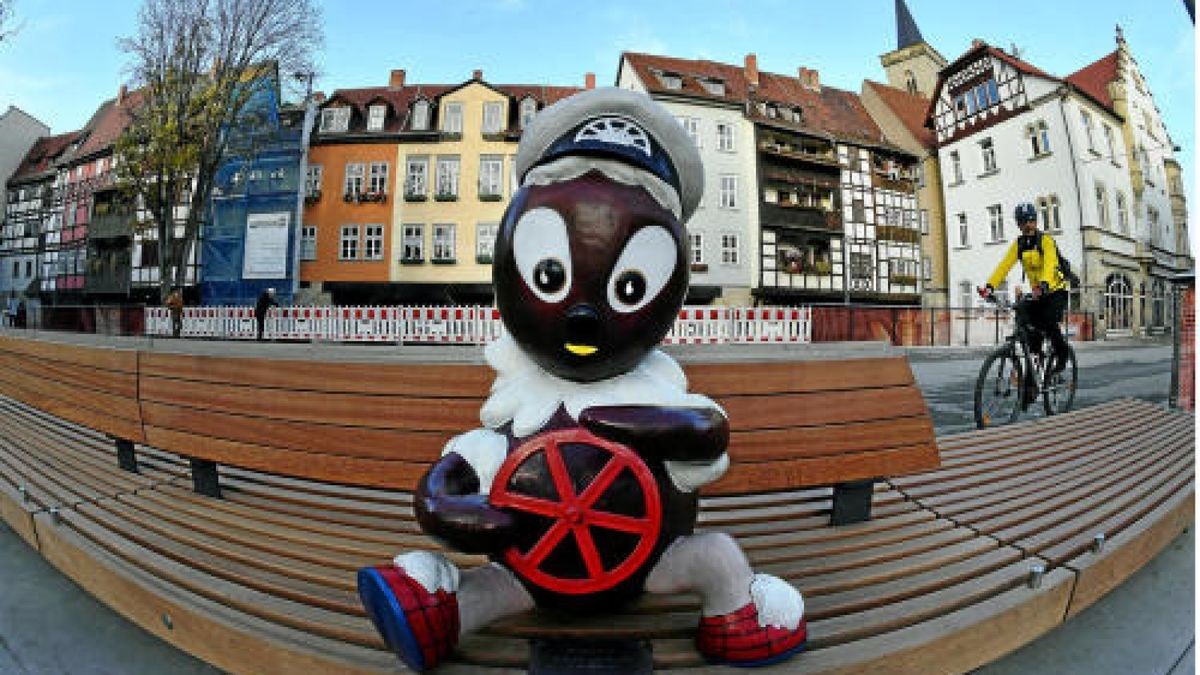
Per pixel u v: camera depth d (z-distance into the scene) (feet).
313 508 7.29
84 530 6.59
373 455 6.10
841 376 6.33
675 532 4.22
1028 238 15.52
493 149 83.56
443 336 52.01
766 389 6.05
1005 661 5.37
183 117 68.39
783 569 5.37
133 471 8.88
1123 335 77.92
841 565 5.45
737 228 85.40
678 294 4.38
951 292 95.25
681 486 4.26
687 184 4.79
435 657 3.88
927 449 6.65
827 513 7.03
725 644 4.12
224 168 80.94
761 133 87.56
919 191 100.78
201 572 5.58
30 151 132.87
